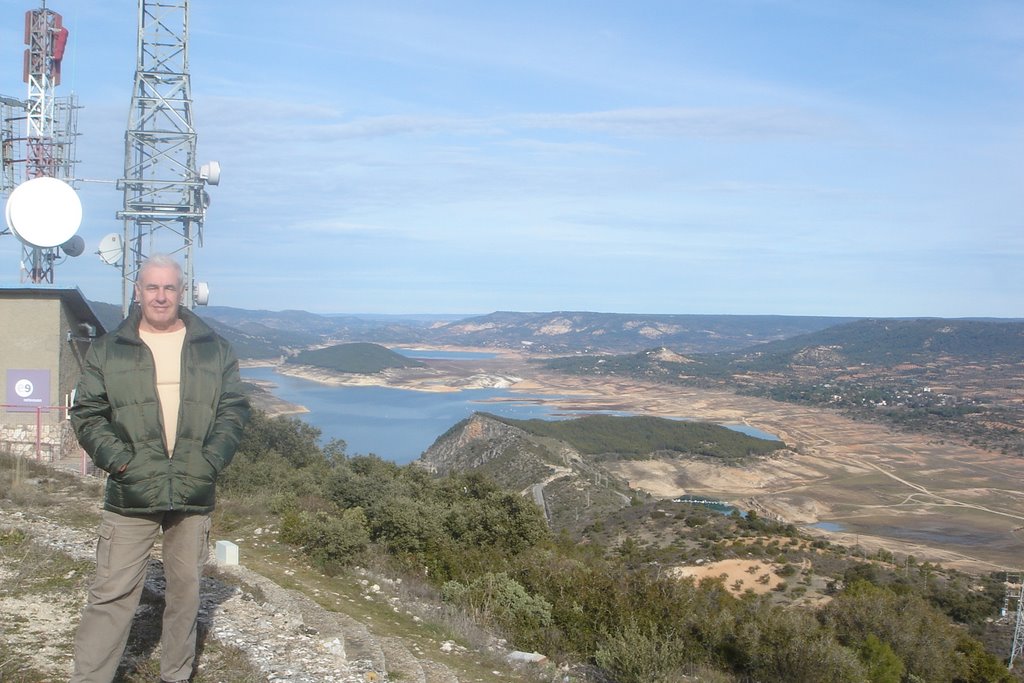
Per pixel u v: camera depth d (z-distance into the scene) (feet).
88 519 38.58
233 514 55.72
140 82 80.43
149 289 15.99
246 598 28.55
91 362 15.81
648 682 34.96
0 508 37.63
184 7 81.92
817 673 45.03
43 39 86.48
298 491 71.61
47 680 17.13
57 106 87.71
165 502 15.83
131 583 16.07
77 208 67.05
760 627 47.78
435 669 26.55
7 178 85.66
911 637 75.25
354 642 26.81
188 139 81.46
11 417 62.44
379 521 56.65
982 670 78.54
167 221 81.25
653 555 153.48
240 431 17.13
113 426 15.88
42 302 62.90
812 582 138.21
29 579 24.38
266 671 20.24
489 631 38.04
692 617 47.93
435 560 52.65
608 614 42.47
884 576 154.10
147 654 19.51
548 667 33.58
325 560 46.57
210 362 16.66
